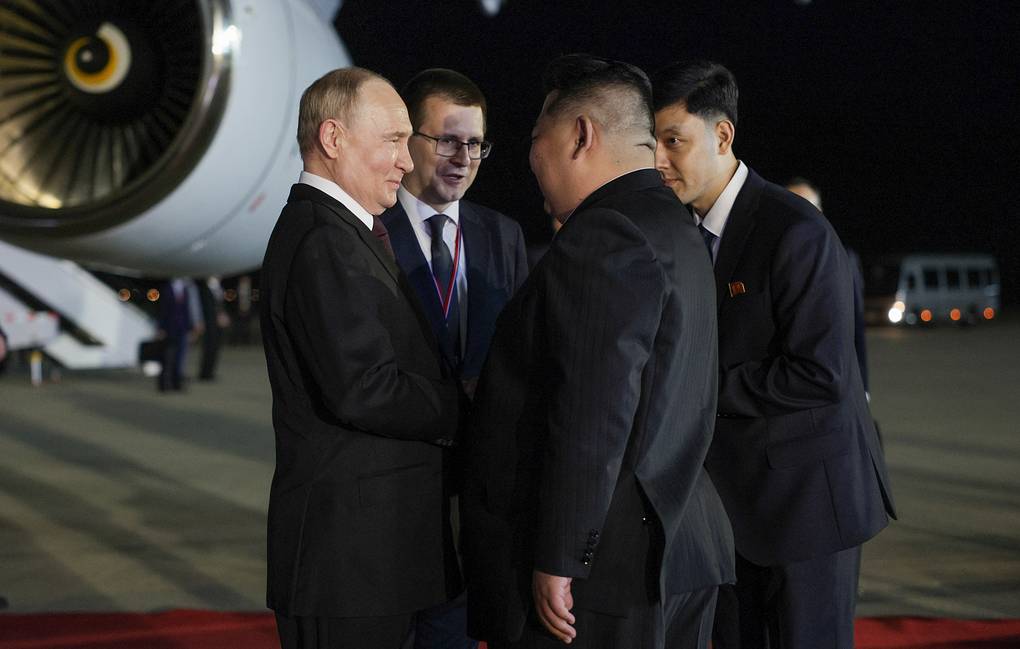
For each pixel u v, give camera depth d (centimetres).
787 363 236
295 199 214
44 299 1097
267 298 210
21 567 421
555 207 206
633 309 178
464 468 206
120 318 1161
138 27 377
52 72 386
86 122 388
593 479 178
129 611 367
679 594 196
